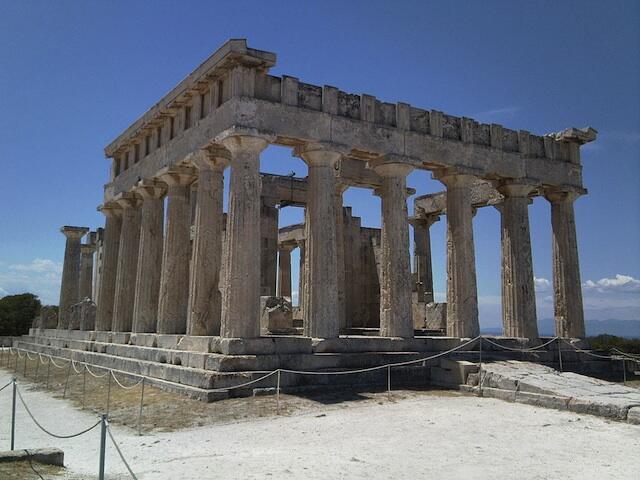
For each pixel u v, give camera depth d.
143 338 26.31
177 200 26.64
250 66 21.80
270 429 14.24
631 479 10.48
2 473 10.01
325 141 22.89
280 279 46.47
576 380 19.97
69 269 47.12
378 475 10.39
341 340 21.98
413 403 17.94
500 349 26.12
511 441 13.31
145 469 10.77
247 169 21.23
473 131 27.61
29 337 45.94
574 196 30.77
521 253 28.39
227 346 19.45
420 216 40.09
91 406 18.80
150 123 28.14
